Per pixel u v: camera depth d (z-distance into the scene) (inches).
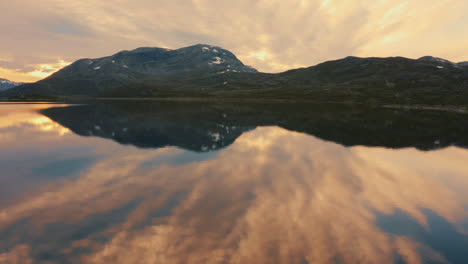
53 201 366.6
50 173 506.0
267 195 395.2
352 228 297.3
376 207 362.3
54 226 294.8
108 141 884.0
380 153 738.2
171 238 268.5
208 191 409.7
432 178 509.0
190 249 249.4
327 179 486.9
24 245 258.8
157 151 729.0
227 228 289.6
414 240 276.2
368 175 520.4
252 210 338.6
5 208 343.0
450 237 284.2
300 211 339.3
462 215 343.3
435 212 351.3
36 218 314.0
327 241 267.1
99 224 299.0
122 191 407.8
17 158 633.0
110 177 483.8
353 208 354.9
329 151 756.6
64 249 251.8
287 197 388.5
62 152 704.4
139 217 315.6
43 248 253.8
